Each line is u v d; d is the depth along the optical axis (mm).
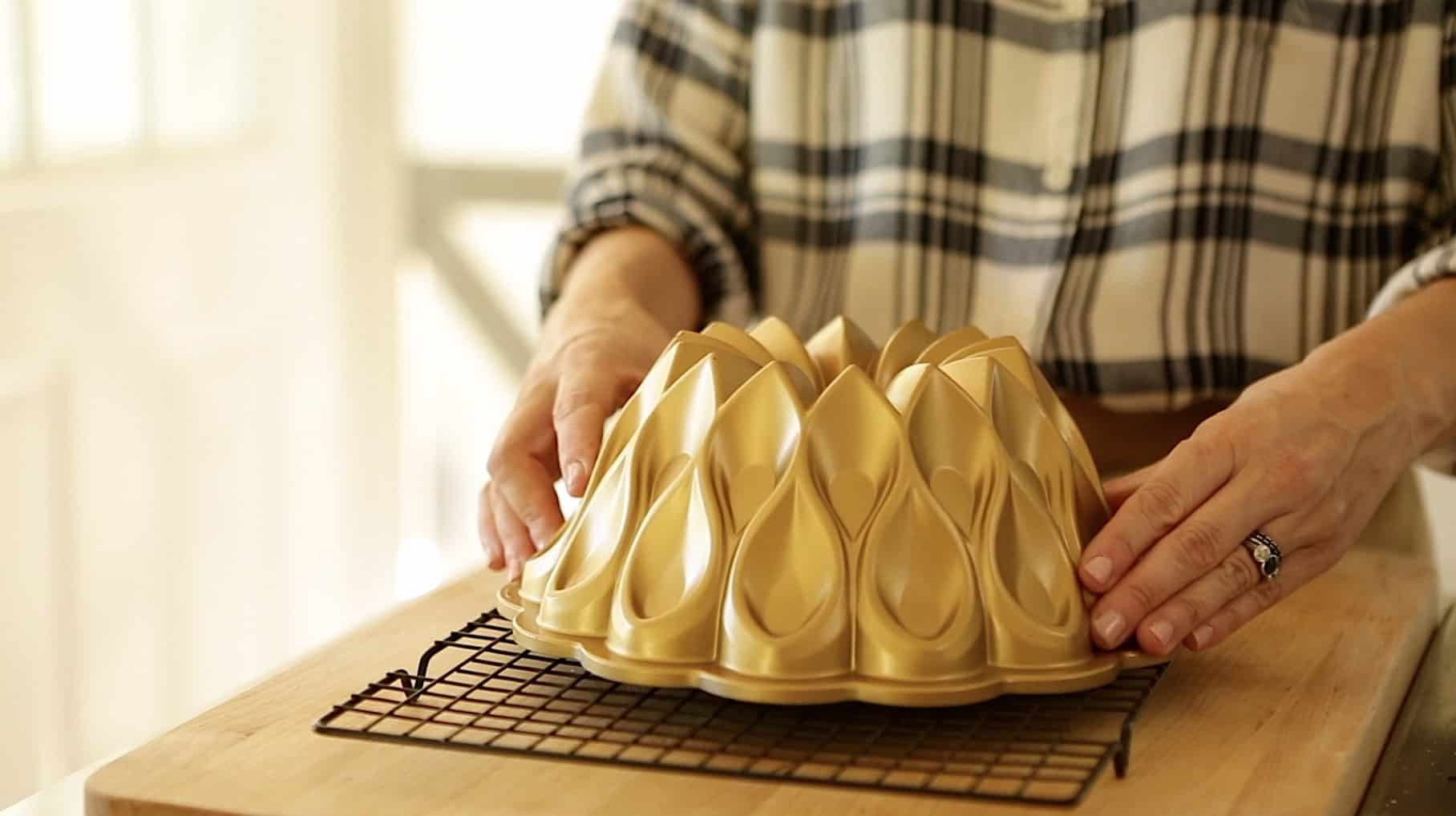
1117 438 893
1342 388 628
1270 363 862
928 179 893
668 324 866
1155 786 493
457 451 1756
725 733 529
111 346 1295
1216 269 854
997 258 899
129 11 1306
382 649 631
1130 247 862
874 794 484
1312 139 840
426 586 1773
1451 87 818
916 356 630
